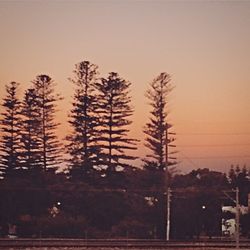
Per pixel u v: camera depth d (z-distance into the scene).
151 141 64.88
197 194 59.34
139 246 39.53
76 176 63.50
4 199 58.94
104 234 57.06
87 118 65.31
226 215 59.53
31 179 63.06
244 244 43.19
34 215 58.94
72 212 59.66
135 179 62.31
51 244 40.31
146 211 58.78
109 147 65.00
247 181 61.53
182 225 57.69
